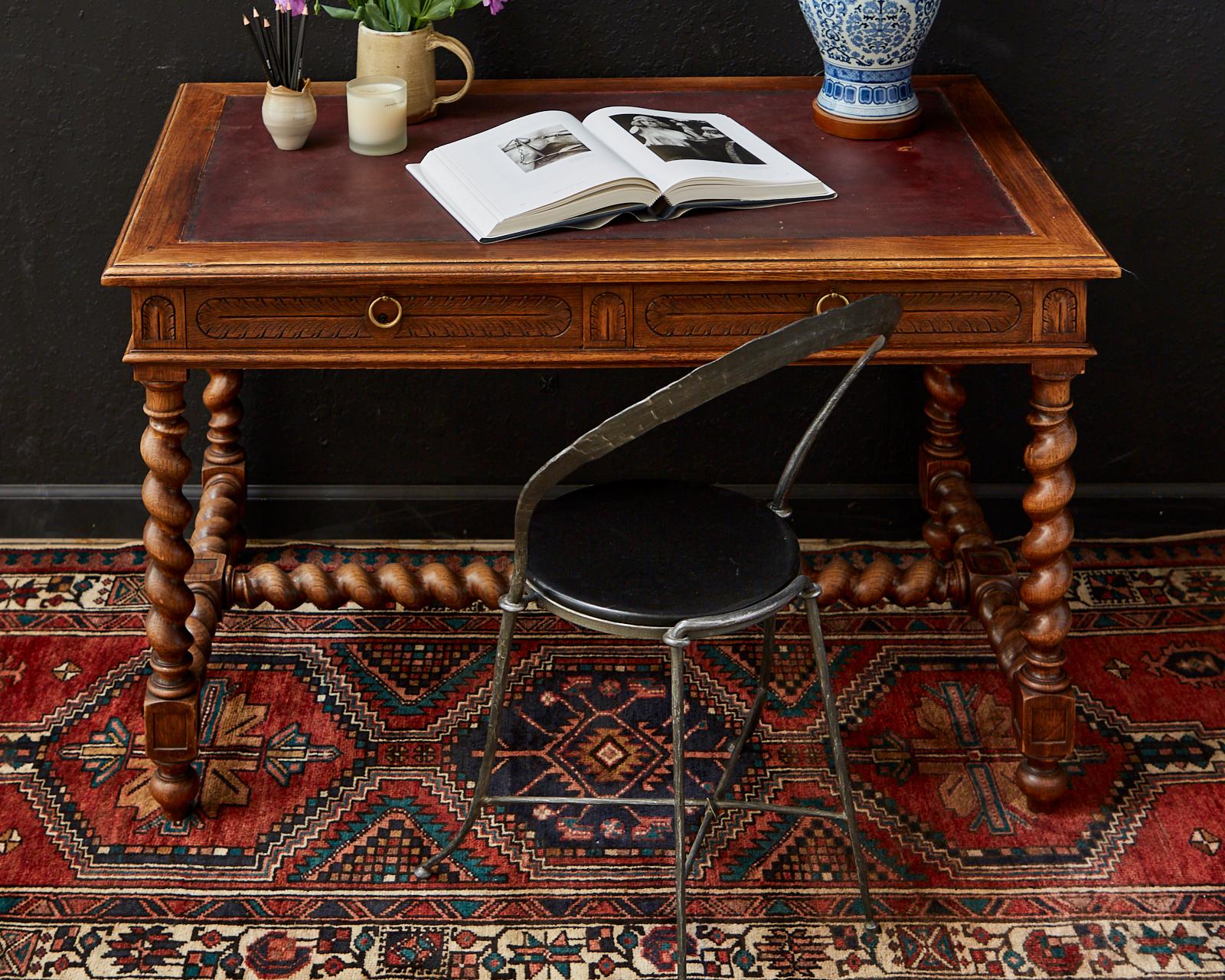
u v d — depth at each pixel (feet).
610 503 6.86
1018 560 9.62
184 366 6.53
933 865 7.19
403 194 7.02
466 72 8.23
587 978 6.57
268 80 7.93
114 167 8.58
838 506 9.71
